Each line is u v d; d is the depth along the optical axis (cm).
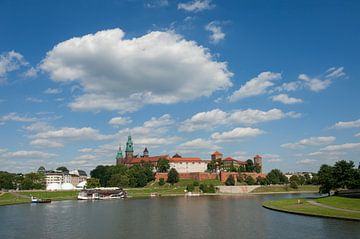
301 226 9856
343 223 10056
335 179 18450
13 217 13275
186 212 14488
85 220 12238
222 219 11969
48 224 11319
